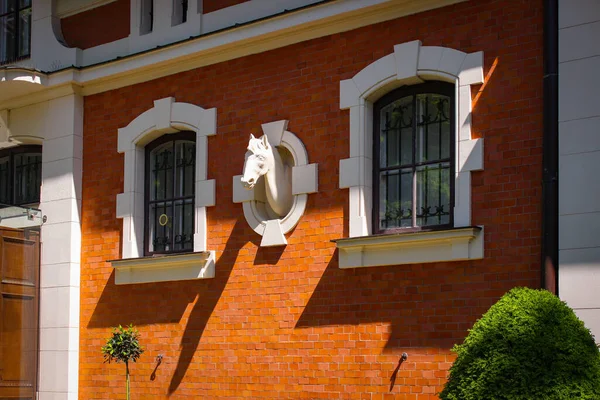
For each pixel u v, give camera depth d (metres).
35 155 15.29
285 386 11.72
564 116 9.78
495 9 10.60
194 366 12.67
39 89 14.65
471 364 8.64
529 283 9.99
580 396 8.10
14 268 14.29
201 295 12.77
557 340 8.37
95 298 13.98
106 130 14.22
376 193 11.46
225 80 12.95
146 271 13.34
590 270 9.36
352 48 11.72
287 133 12.15
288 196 12.17
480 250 10.31
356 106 11.54
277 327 11.91
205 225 12.83
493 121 10.46
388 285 11.00
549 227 9.71
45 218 14.49
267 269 12.13
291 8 12.35
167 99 13.48
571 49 9.82
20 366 14.12
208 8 13.32
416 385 10.61
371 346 11.03
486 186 10.43
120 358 12.63
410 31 11.23
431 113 11.20
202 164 12.98
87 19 14.76
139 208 13.77
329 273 11.53
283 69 12.36
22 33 15.54
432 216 11.02
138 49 13.97
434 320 10.59
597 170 9.48
